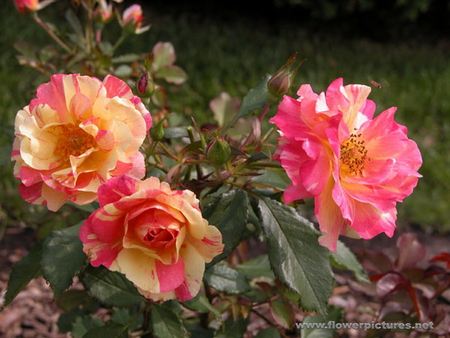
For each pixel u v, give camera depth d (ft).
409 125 3.95
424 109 4.15
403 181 0.95
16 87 3.65
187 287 0.88
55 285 1.00
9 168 2.92
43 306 2.38
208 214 1.02
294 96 1.53
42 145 0.88
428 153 3.59
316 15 5.64
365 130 1.00
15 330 2.24
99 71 1.71
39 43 4.33
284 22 5.98
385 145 0.99
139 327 1.55
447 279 1.56
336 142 0.86
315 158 0.87
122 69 1.73
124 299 1.11
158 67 1.70
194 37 5.07
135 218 0.85
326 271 0.96
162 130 1.02
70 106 0.88
